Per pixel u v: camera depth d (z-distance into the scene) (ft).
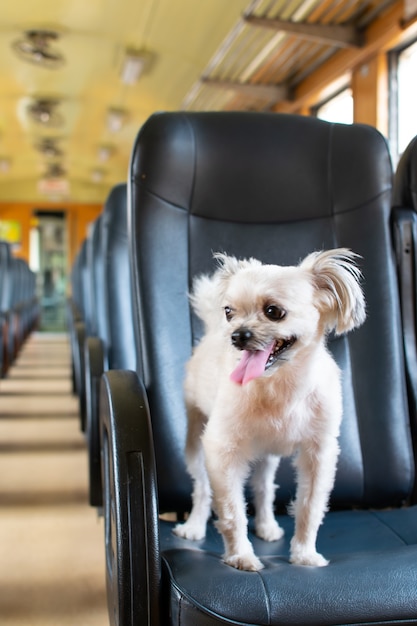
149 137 5.22
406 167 5.49
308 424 4.25
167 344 5.04
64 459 11.57
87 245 16.24
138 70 23.22
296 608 3.25
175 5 17.66
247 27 14.79
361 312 4.10
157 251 5.13
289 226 5.43
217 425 4.18
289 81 17.35
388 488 5.11
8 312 21.85
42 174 48.44
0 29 21.89
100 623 5.95
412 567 3.56
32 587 6.64
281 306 3.85
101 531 8.19
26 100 30.78
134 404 3.99
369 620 3.26
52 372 23.53
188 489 4.98
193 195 5.31
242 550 4.03
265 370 3.87
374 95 12.46
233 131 5.43
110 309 8.53
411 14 10.93
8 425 14.38
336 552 4.31
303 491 4.28
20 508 9.02
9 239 49.73
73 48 23.79
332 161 5.47
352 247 5.33
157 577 3.56
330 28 12.75
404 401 5.20
